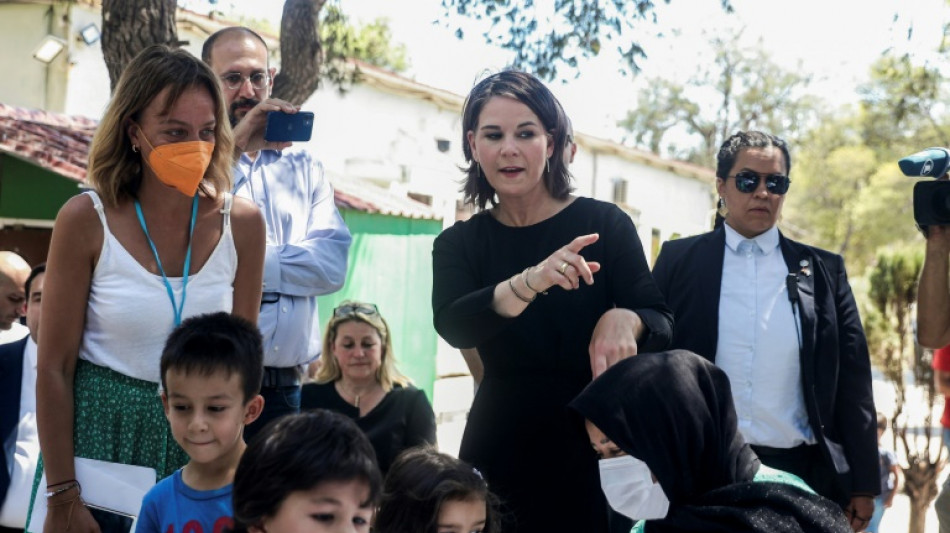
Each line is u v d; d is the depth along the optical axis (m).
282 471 2.52
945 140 35.25
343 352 6.06
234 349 3.03
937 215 5.11
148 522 3.08
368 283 12.78
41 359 3.26
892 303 11.30
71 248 3.24
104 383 3.29
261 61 4.67
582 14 9.43
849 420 4.82
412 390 6.16
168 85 3.20
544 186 3.85
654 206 23.03
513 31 9.57
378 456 5.97
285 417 2.67
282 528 2.55
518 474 3.71
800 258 4.98
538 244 3.81
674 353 3.01
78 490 3.25
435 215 14.09
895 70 11.69
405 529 3.58
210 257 3.36
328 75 11.91
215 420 3.01
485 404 3.81
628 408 2.88
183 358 2.99
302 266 4.25
